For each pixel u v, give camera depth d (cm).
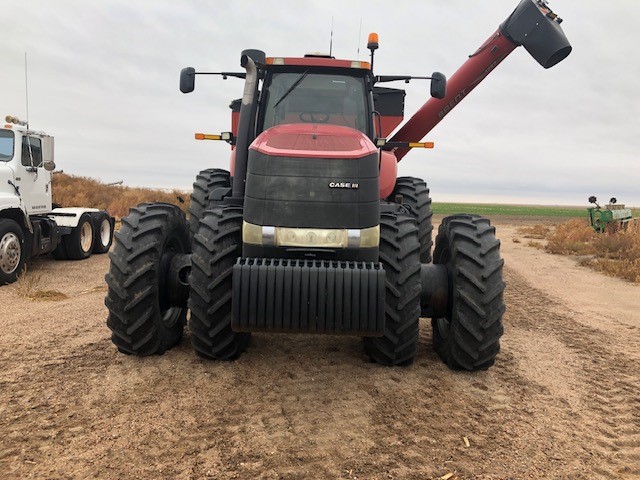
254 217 386
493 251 427
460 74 838
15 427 327
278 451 308
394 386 411
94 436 318
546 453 316
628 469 301
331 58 536
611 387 431
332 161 387
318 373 433
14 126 880
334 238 382
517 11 798
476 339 414
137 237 428
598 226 1772
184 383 404
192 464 290
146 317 427
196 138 627
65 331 537
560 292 871
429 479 283
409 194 735
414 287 413
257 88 518
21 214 847
